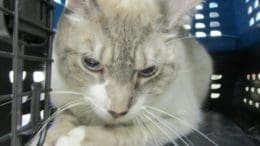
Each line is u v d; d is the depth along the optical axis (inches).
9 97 7.9
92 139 8.8
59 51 10.0
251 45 16.5
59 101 10.4
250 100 15.7
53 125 9.7
